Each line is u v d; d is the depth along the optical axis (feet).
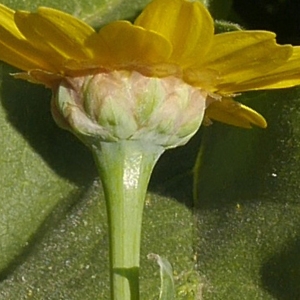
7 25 0.32
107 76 0.34
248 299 0.42
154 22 0.31
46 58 0.33
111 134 0.34
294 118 0.41
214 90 0.35
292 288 0.41
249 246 0.43
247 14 0.42
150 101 0.34
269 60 0.32
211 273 0.44
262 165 0.42
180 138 0.35
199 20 0.31
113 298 0.35
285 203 0.41
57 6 0.43
